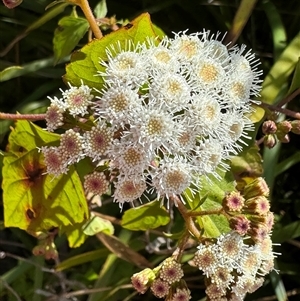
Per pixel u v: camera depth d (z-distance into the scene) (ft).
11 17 1.05
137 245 1.01
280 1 1.06
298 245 0.99
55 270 0.99
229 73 0.79
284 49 0.98
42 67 1.01
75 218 0.88
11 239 1.09
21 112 1.01
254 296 1.02
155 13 1.07
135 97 0.75
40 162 0.86
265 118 0.90
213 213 0.79
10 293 1.02
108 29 0.99
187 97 0.76
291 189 1.06
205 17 1.06
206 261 0.78
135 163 0.76
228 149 0.81
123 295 1.03
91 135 0.76
